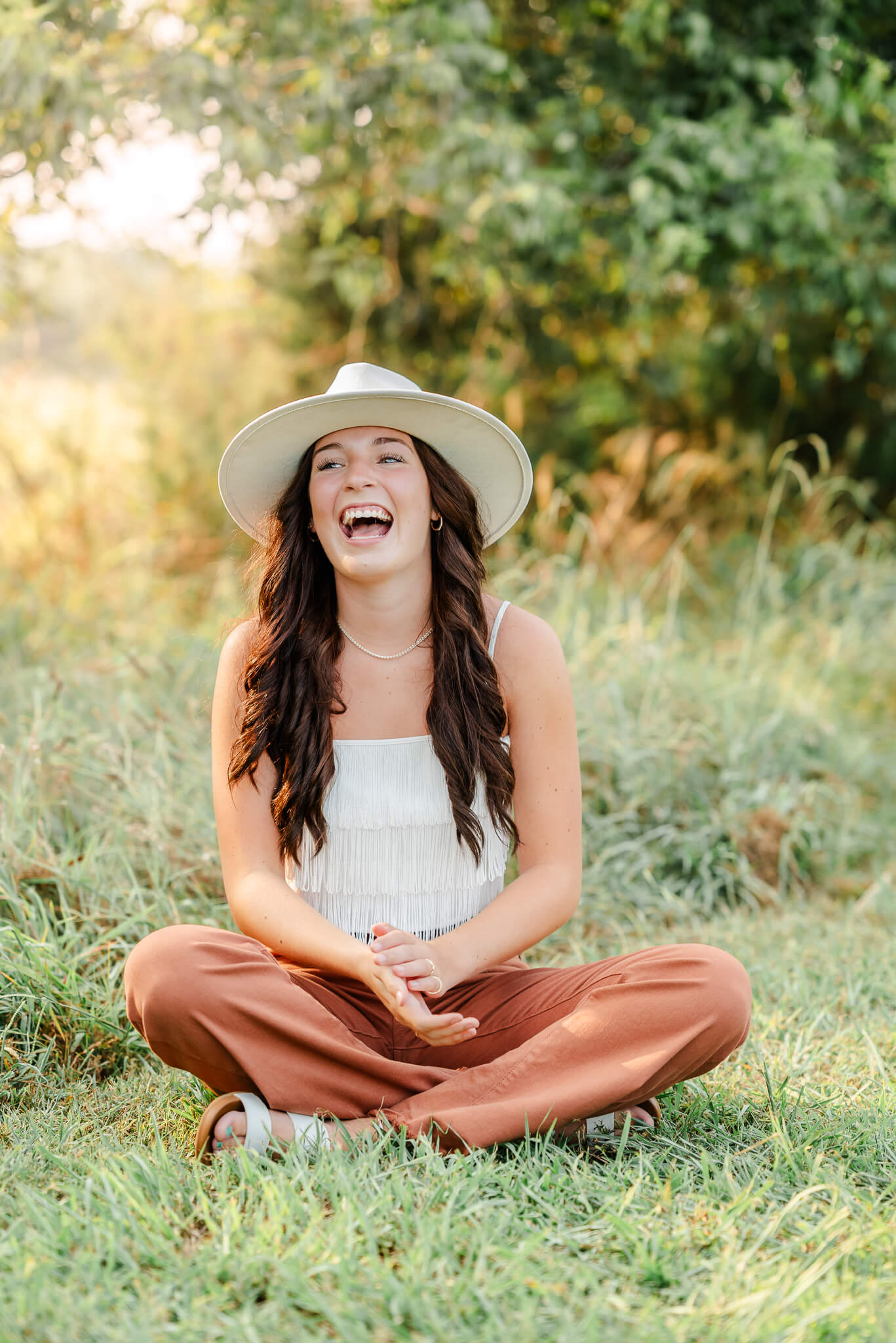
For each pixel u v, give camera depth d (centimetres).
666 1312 151
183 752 356
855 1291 156
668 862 378
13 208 445
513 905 214
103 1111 223
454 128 497
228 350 782
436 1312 148
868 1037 249
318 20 457
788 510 761
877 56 563
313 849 218
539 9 589
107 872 299
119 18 423
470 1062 219
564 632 469
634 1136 205
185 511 691
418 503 221
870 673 547
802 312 685
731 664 513
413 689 224
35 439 657
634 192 537
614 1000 197
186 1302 151
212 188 452
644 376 780
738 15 548
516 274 636
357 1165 183
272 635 224
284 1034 196
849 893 385
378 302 735
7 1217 175
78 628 475
